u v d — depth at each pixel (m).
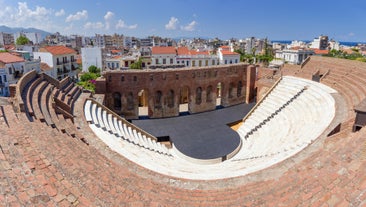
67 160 10.65
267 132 29.00
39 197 7.14
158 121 35.12
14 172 8.16
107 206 8.08
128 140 23.48
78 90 32.66
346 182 8.54
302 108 29.58
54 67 62.00
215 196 10.98
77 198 7.77
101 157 13.68
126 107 35.00
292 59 113.19
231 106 43.03
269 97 37.09
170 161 21.80
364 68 31.73
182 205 9.57
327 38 188.75
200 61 78.19
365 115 16.12
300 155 16.75
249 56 110.00
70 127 19.25
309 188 9.09
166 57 77.06
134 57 89.31
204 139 28.95
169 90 36.31
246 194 10.77
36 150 10.55
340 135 15.98
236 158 24.23
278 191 9.85
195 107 39.00
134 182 11.30
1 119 13.55
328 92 29.45
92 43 193.62
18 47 74.81
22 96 19.80
